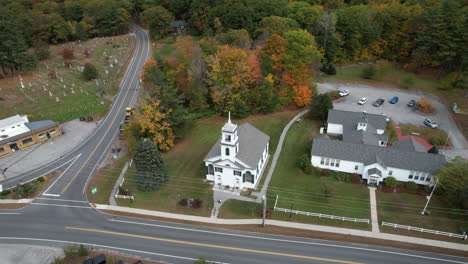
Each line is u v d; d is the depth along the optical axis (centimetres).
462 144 6931
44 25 13125
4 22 9856
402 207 5272
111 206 5484
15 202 5609
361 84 9888
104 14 13962
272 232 4909
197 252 4591
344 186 5788
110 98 9269
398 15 10725
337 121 7306
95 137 7525
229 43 9675
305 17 11056
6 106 8669
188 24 13325
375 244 4656
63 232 4975
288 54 8231
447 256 4441
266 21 10412
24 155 6900
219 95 8012
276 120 8019
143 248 4666
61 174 6297
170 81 8012
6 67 10281
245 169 5534
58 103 8938
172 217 5228
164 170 5922
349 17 10956
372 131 6894
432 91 9244
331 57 10981
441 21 9450
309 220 5100
